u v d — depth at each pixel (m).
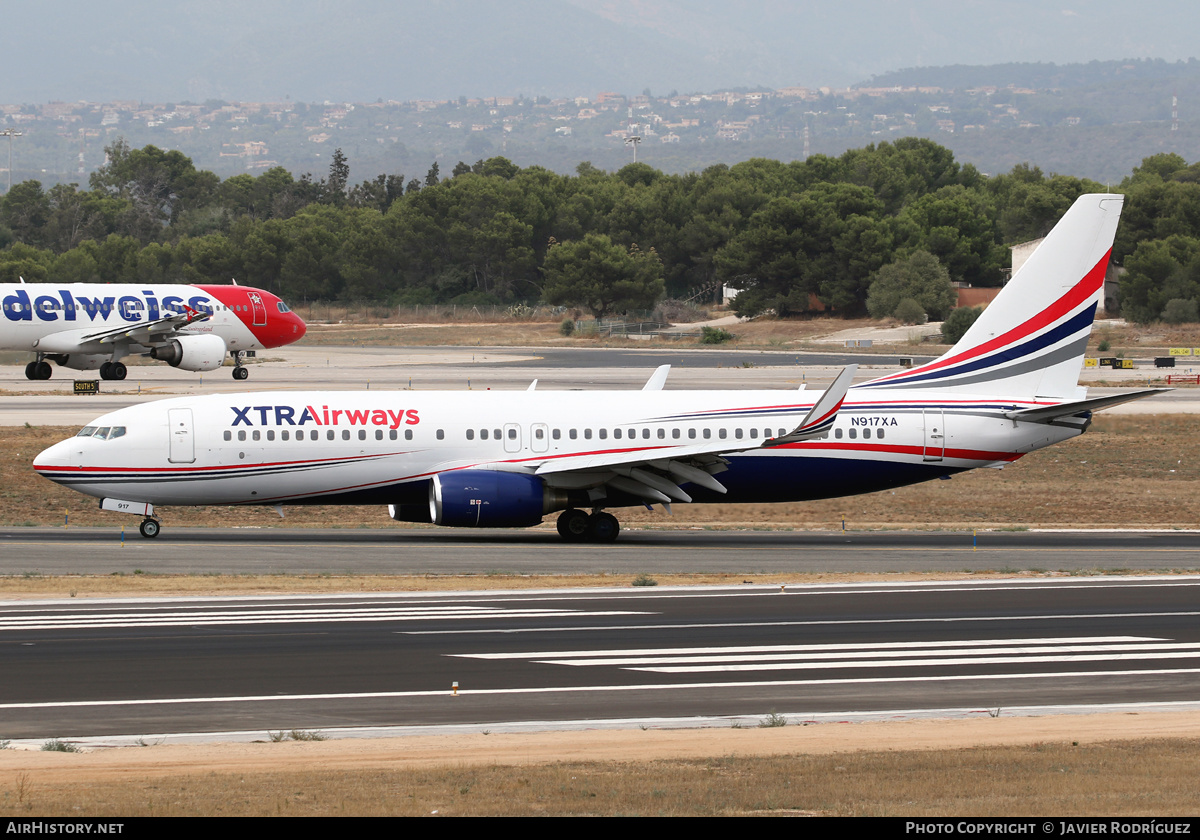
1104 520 197.75
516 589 125.56
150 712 78.06
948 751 67.56
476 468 164.62
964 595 123.62
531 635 102.75
